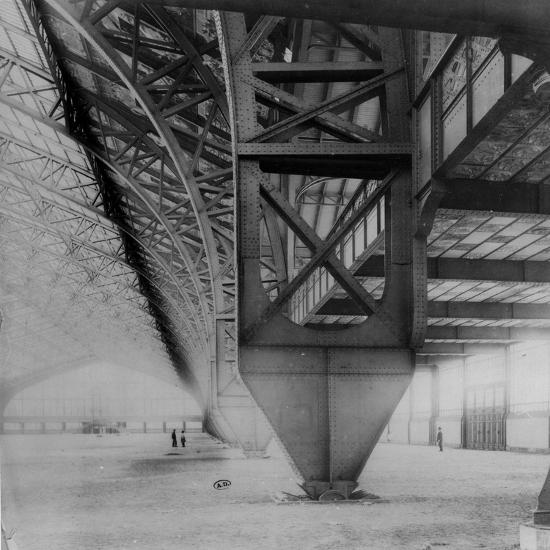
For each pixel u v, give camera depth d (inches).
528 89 402.6
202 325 1549.0
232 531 417.7
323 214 1004.6
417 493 651.5
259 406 512.1
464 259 897.5
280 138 533.6
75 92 919.0
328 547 360.5
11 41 836.0
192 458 1359.5
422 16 219.1
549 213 597.6
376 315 529.7
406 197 537.6
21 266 1953.7
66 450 1801.2
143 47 767.1
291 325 518.9
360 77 561.6
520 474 924.0
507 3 216.2
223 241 1010.1
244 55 532.1
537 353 1681.8
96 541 389.4
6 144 1250.0
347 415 519.5
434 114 495.2
